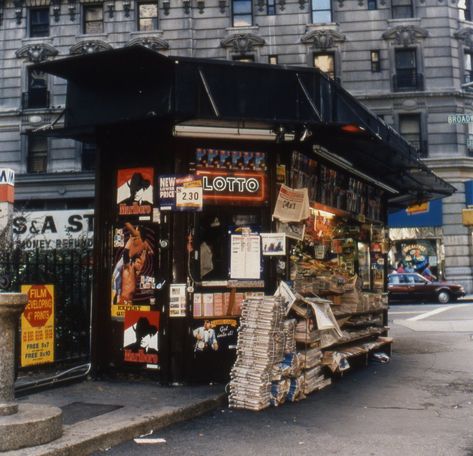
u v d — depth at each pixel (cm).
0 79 3244
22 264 864
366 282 1127
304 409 672
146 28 3225
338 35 3148
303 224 827
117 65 719
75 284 923
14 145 3222
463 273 3073
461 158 3075
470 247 3089
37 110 3194
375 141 805
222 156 779
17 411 520
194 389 718
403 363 1003
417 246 3141
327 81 802
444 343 1266
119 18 3216
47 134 826
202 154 771
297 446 531
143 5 3231
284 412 657
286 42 3167
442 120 3114
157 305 765
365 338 1000
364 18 3178
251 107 746
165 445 538
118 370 781
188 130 737
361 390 779
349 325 934
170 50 3173
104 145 816
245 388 670
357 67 3153
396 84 3148
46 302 808
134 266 787
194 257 759
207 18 3192
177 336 746
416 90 3142
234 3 3212
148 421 579
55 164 3189
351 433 574
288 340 703
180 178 753
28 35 3266
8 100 3241
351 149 886
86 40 3198
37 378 769
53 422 509
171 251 758
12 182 844
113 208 811
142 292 777
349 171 1004
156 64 720
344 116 812
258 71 757
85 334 909
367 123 870
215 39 3177
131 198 798
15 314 523
